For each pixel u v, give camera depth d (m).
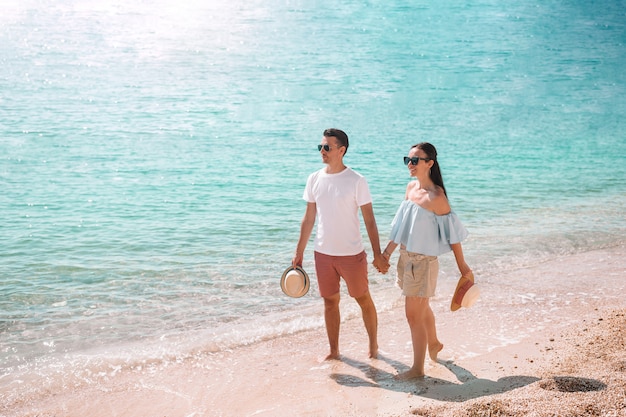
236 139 17.05
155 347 5.60
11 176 13.02
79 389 4.83
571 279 7.14
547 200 11.16
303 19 40.09
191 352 5.49
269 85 25.11
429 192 4.75
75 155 15.05
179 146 16.17
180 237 9.05
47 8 42.34
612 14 43.66
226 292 7.00
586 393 3.96
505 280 7.18
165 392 4.76
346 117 20.33
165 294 6.92
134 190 11.99
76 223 9.77
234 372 5.09
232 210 10.62
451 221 4.71
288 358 5.36
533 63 30.64
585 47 34.34
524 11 44.22
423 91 24.81
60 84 24.45
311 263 7.92
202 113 20.44
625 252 8.17
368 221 5.10
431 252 4.71
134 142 16.56
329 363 5.24
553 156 15.34
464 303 4.84
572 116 20.95
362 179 5.07
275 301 6.75
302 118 20.03
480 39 35.88
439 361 5.11
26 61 28.41
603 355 4.86
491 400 3.91
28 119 19.05
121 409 4.50
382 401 4.44
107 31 36.00
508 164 14.43
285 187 12.31
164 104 21.61
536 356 5.05
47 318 6.26
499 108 22.25
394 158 15.15
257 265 7.86
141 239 8.94
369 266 7.75
